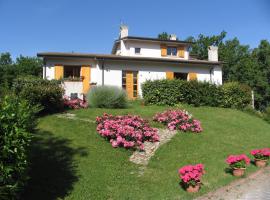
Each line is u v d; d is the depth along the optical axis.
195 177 9.18
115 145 12.26
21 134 6.23
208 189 9.48
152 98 22.22
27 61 53.91
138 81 28.00
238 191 9.38
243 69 50.62
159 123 16.05
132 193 8.99
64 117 15.54
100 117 14.70
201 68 30.09
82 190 8.82
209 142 14.57
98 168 10.37
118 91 19.72
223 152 13.56
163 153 12.48
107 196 8.66
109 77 27.28
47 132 13.15
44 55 25.81
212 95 23.64
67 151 11.34
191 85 22.89
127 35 34.69
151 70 28.44
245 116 21.59
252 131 18.22
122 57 27.11
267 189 9.56
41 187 8.69
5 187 5.88
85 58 26.94
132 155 11.98
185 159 12.08
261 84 48.91
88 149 11.77
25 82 16.91
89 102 19.19
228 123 18.70
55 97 16.84
